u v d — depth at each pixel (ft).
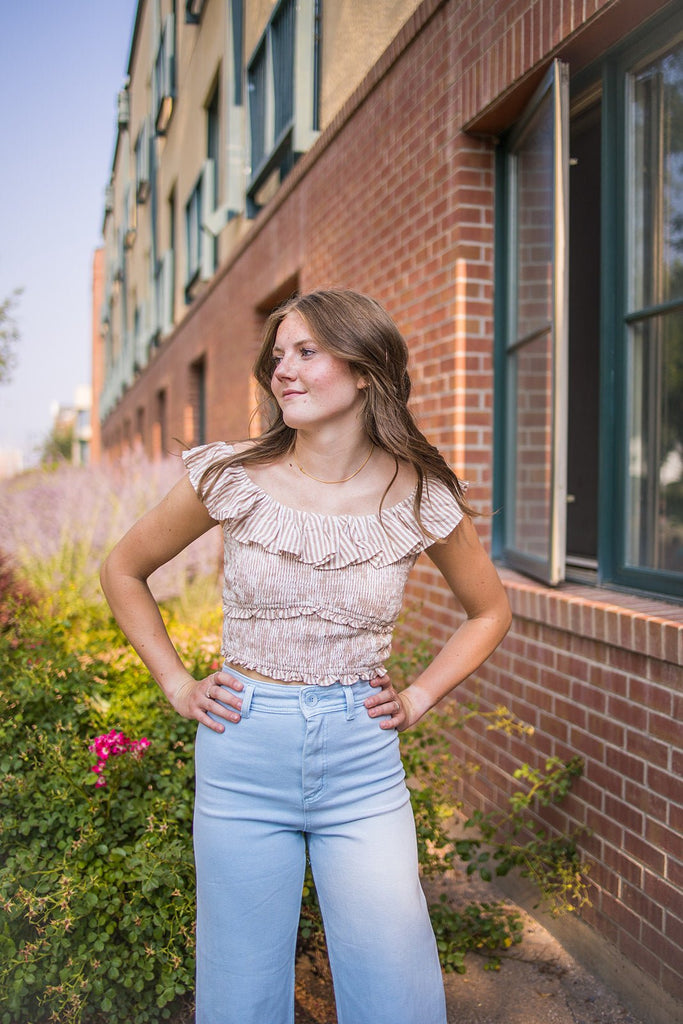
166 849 8.07
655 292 9.65
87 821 8.48
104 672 11.19
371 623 5.70
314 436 5.83
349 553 5.56
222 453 5.98
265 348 6.17
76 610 19.15
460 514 6.03
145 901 8.17
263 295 24.68
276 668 5.65
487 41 11.49
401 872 5.67
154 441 51.31
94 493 23.47
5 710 9.66
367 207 16.16
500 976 9.16
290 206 21.62
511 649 11.22
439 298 13.17
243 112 26.58
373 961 5.56
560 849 9.73
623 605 9.11
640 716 8.50
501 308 12.67
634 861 8.54
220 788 5.72
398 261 14.76
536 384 11.54
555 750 10.10
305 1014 8.41
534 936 9.95
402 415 5.86
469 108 12.06
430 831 9.46
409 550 5.78
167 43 40.32
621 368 10.19
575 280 13.67
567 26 9.53
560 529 10.43
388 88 15.14
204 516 6.06
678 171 9.21
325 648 5.63
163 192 45.42
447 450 13.01
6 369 45.57
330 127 18.07
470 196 12.51
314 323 5.62
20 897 7.61
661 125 9.45
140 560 6.26
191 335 38.50
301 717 5.58
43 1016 7.78
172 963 7.71
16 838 8.52
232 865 5.65
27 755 9.16
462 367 12.62
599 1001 8.70
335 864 5.67
